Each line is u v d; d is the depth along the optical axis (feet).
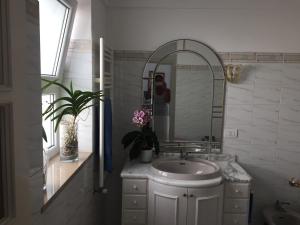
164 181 6.61
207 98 8.34
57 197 4.42
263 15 8.03
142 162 7.82
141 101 8.44
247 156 8.53
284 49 8.14
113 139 8.59
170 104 8.39
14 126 2.40
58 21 5.87
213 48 8.19
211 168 7.52
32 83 3.51
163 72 8.29
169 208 6.74
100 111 6.41
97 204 7.63
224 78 8.25
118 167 8.70
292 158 8.50
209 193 6.68
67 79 6.63
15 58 2.39
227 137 8.48
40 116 3.76
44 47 5.71
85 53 6.54
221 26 8.09
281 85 8.23
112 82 8.29
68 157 5.83
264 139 8.46
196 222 6.73
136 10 8.09
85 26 6.44
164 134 8.50
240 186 7.06
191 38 8.18
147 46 8.22
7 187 2.40
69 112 5.77
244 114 8.38
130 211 7.16
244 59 8.20
